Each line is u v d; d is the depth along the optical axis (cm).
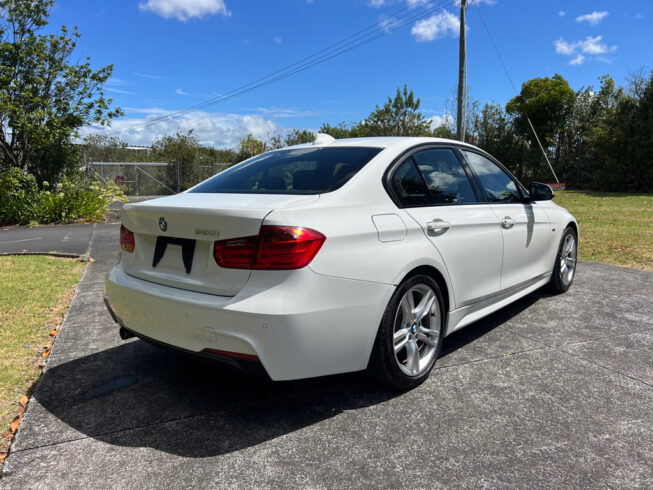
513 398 269
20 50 1579
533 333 374
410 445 224
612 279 552
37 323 402
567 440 227
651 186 2481
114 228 1152
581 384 286
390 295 253
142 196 2602
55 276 573
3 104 1513
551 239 443
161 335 248
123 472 206
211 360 232
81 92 1705
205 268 236
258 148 2991
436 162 325
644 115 2472
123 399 271
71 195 1345
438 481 198
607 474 202
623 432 234
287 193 263
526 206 404
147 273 264
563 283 486
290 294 217
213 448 223
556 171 3155
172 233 247
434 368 310
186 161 2669
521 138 3325
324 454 218
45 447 224
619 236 877
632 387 282
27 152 1652
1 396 275
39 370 311
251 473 205
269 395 276
